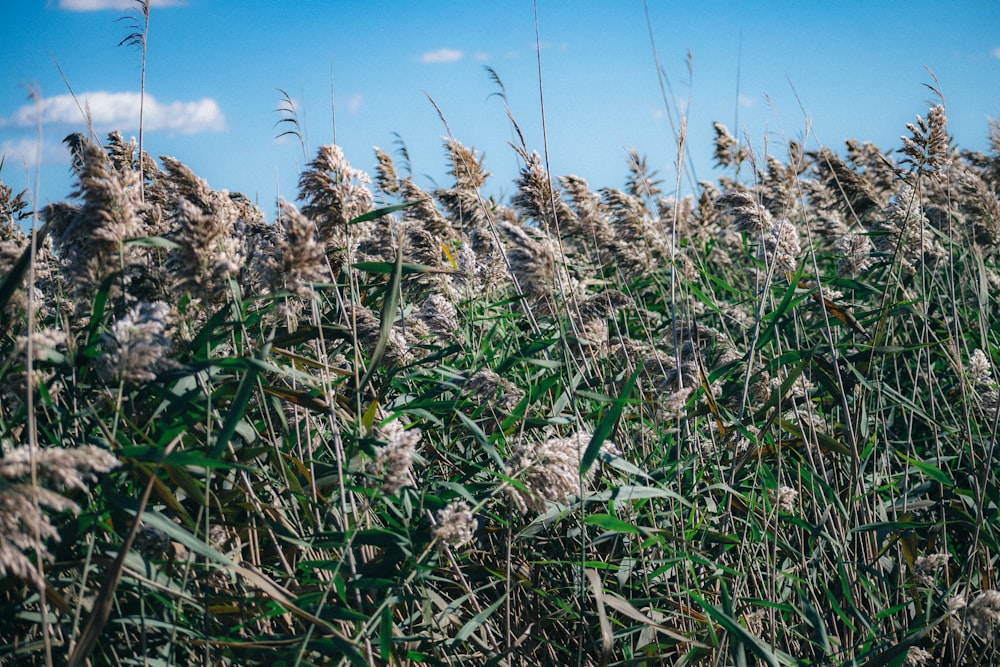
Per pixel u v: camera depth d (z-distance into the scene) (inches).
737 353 212.5
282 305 153.3
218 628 140.3
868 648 155.9
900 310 199.5
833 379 190.1
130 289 137.7
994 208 230.2
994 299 255.6
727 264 338.0
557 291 189.5
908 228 229.0
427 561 139.2
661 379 183.2
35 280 156.1
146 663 119.0
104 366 114.2
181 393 136.1
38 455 97.3
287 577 135.1
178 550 137.8
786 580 171.2
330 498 146.6
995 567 181.2
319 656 138.2
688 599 157.3
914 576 161.5
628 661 142.9
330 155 152.1
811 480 172.2
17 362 122.6
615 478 173.2
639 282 299.1
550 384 178.9
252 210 229.1
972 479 179.8
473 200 280.1
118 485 133.7
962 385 181.5
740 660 135.1
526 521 163.0
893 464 214.4
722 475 167.2
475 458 186.2
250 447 141.1
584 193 284.8
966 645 158.9
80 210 139.0
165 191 172.2
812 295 198.4
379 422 151.3
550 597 154.6
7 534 90.2
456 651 148.0
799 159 196.1
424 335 205.0
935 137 202.5
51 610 128.4
